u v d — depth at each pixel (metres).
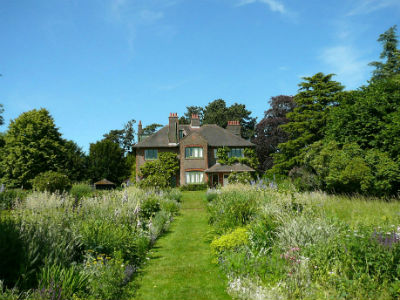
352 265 6.14
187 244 11.88
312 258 6.88
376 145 22.47
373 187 20.47
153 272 8.56
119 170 54.53
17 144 40.69
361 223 8.72
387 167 19.84
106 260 7.84
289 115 38.91
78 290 6.16
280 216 9.49
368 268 5.98
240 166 42.19
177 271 8.62
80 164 48.69
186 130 48.03
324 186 23.86
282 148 38.78
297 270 6.38
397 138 20.62
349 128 24.16
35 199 14.57
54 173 25.55
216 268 8.75
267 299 5.81
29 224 7.21
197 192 36.62
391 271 5.76
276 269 6.93
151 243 11.77
